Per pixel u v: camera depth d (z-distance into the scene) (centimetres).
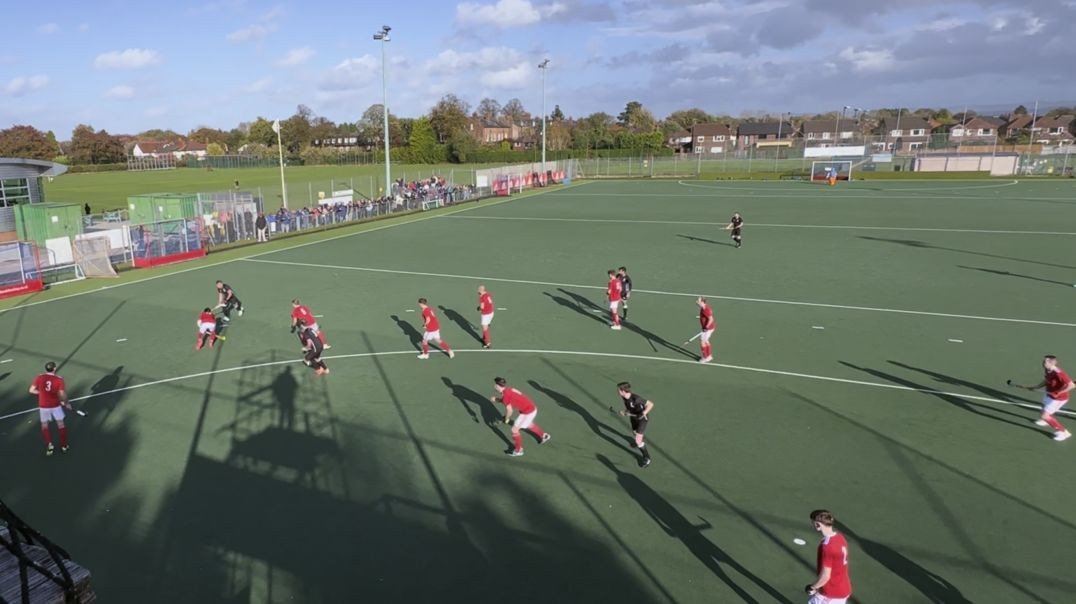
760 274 2708
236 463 1191
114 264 3022
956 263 2845
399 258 3142
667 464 1168
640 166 10062
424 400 1461
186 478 1141
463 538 962
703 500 1054
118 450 1246
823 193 6209
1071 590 834
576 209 5197
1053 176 7300
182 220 3186
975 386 1491
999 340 1805
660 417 1359
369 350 1800
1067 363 1625
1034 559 895
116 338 1930
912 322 1989
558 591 848
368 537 967
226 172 10781
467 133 13000
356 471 1158
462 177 8762
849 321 2009
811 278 2614
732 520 999
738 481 1109
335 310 2208
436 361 1711
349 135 18462
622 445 1243
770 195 6138
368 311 2192
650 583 862
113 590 858
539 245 3494
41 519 1022
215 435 1304
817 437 1262
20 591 420
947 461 1163
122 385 1567
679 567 893
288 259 3133
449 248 3419
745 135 15600
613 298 1958
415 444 1256
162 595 848
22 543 486
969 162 7869
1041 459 1164
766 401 1431
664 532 971
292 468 1171
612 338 1883
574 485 1103
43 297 2422
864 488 1081
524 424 1198
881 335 1867
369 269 2880
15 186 3478
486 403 1440
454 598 837
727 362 1672
